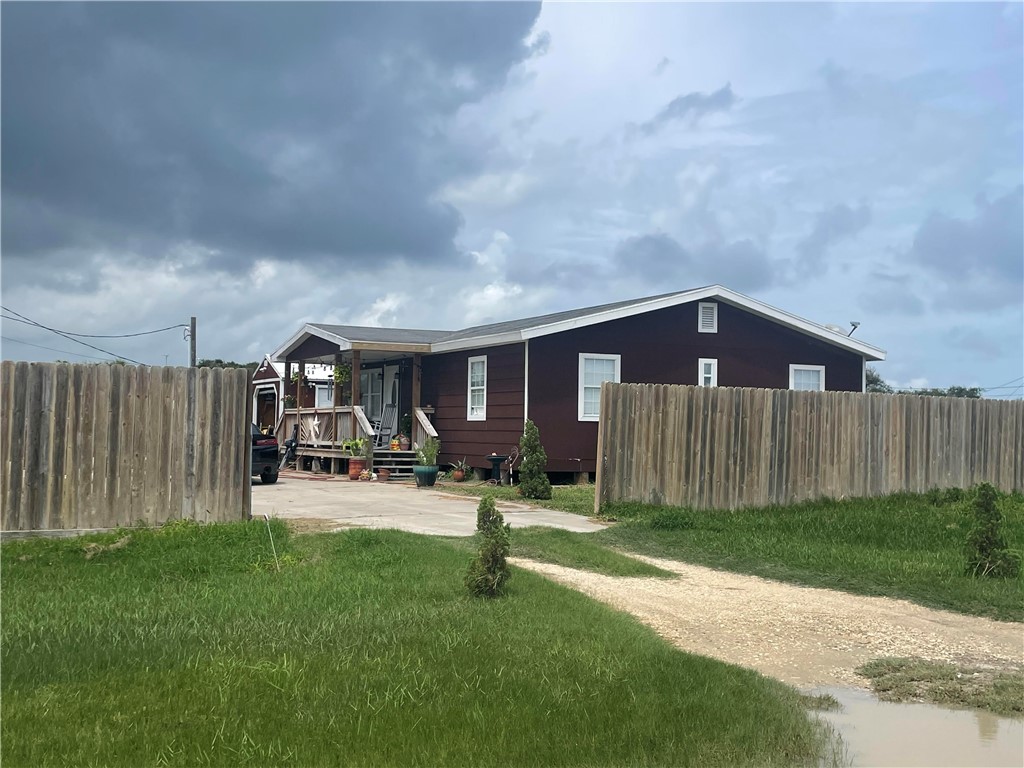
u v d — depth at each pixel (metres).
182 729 5.04
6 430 11.52
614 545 12.63
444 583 8.82
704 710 5.55
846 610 9.01
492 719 5.26
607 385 15.41
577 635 7.03
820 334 22.80
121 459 12.02
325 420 25.53
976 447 18.88
